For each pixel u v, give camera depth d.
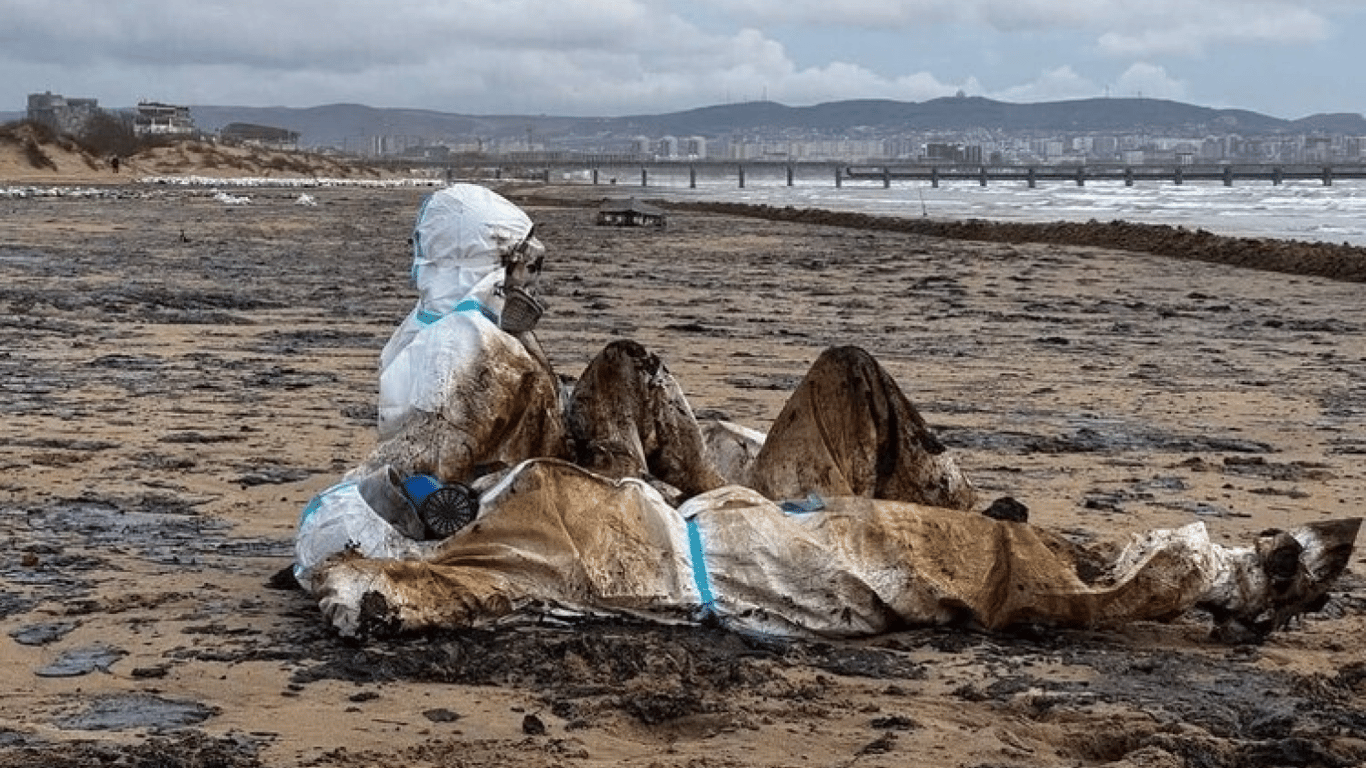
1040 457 10.84
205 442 10.56
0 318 17.91
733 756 5.01
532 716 5.21
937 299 24.00
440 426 6.43
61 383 13.20
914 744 5.12
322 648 5.95
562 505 6.25
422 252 6.82
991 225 44.44
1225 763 5.01
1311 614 6.88
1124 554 6.48
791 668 5.88
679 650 5.89
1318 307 23.50
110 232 36.66
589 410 6.74
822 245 38.16
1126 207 81.62
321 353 15.88
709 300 23.06
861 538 6.28
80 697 5.45
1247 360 17.20
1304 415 13.27
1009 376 15.38
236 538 7.90
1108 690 5.77
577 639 5.93
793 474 6.67
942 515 6.41
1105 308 22.97
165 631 6.18
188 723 5.21
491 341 6.52
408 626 5.97
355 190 93.00
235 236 36.97
